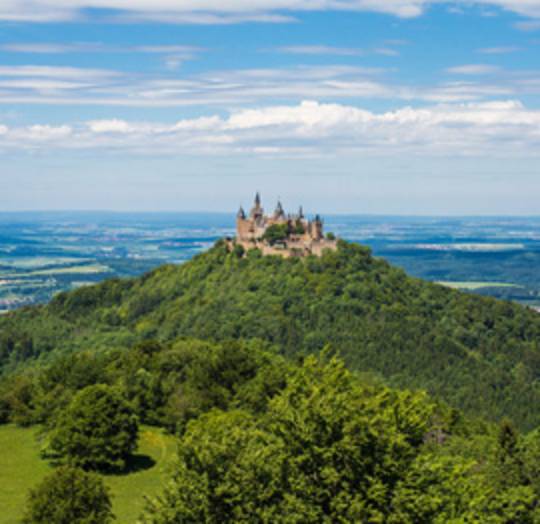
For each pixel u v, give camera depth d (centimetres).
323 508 6034
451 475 6309
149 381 14800
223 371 15075
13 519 9788
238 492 5972
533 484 8444
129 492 11044
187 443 6309
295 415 6319
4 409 14925
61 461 12044
